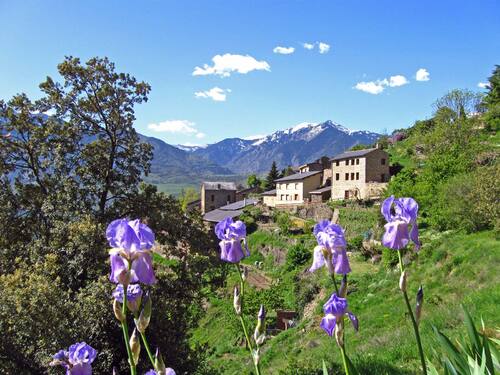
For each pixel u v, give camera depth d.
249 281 41.53
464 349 4.16
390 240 2.90
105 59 20.33
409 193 38.53
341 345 2.82
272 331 28.58
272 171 102.69
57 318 12.59
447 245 23.77
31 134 19.61
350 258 36.88
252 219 59.06
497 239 21.73
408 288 21.25
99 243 16.12
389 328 15.70
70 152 19.94
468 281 17.88
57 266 14.88
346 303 2.82
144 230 2.70
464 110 60.44
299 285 33.81
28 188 19.56
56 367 12.09
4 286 13.20
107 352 13.60
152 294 16.14
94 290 13.91
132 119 21.06
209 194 92.94
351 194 59.97
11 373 12.54
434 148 53.66
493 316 10.74
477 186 25.03
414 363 8.59
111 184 20.25
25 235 19.23
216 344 29.78
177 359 16.14
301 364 12.47
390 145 85.06
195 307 19.95
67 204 18.72
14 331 12.86
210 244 20.48
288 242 48.75
